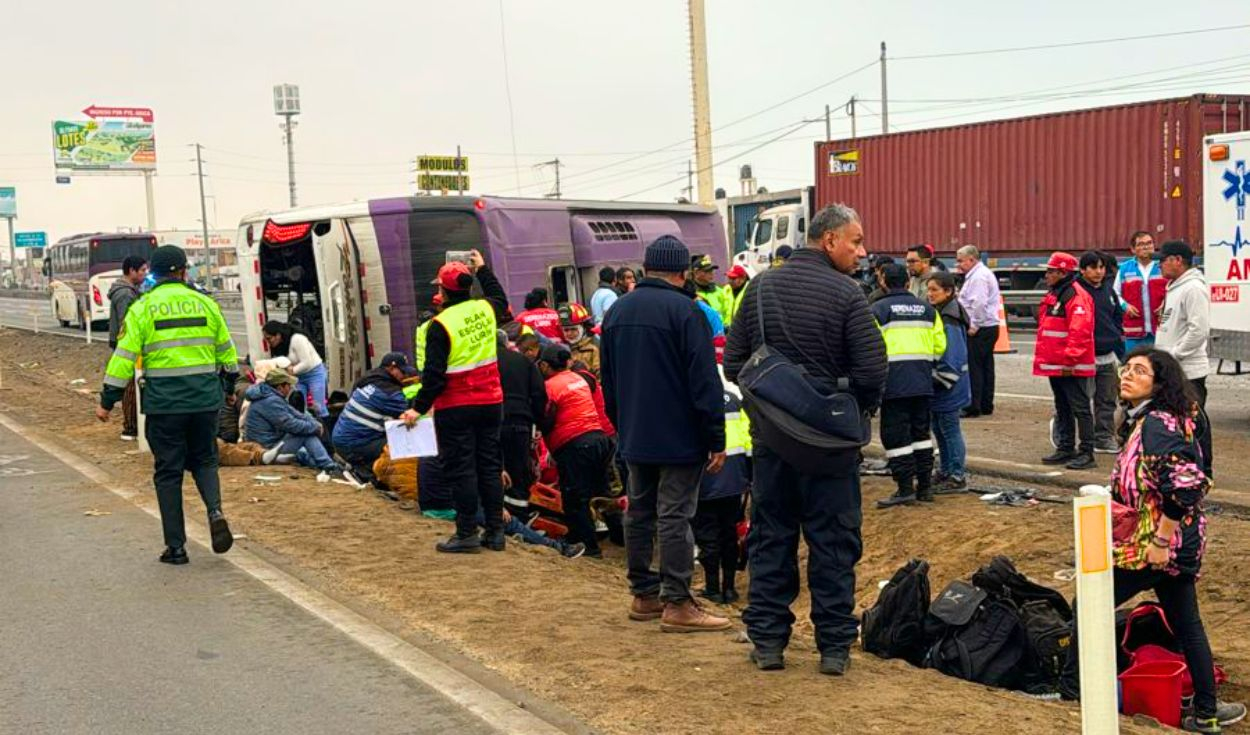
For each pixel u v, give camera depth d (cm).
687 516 638
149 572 766
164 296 774
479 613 671
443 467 834
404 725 505
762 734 481
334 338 1427
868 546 912
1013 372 1842
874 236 2956
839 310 544
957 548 862
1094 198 2430
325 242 1437
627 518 662
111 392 761
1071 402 1080
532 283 1587
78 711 527
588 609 687
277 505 979
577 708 518
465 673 570
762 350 549
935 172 2775
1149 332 1291
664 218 1870
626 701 524
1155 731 518
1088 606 412
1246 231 1309
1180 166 2269
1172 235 2289
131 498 1013
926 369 960
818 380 539
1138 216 2350
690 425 628
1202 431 551
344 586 732
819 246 560
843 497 554
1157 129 2305
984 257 2670
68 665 589
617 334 637
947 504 973
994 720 498
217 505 791
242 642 622
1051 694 581
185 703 536
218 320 794
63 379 2375
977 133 2669
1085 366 1061
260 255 1518
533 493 1014
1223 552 782
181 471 791
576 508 970
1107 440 1160
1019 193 2583
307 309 1561
